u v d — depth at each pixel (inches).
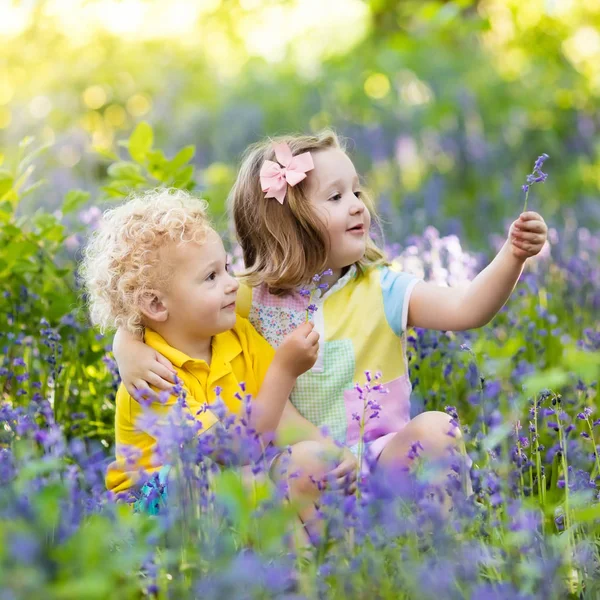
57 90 496.4
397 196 355.9
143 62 513.3
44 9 490.9
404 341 144.3
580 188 385.7
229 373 136.3
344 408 139.3
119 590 89.7
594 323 201.2
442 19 339.0
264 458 105.0
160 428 109.3
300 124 429.4
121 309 135.0
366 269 146.5
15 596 76.4
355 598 90.8
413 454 114.4
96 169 432.8
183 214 133.0
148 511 121.4
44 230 183.3
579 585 97.6
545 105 422.3
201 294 131.6
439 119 409.7
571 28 460.1
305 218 140.4
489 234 321.1
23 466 103.1
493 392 116.3
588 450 137.2
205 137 442.0
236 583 85.0
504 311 199.9
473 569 88.7
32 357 169.5
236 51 514.9
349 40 496.1
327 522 97.3
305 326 135.2
